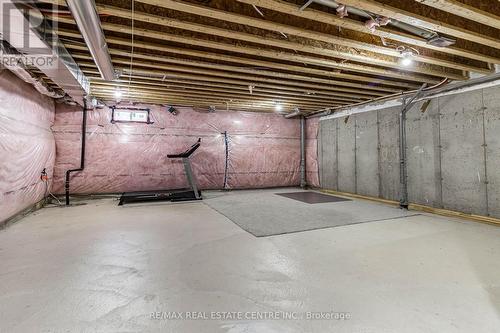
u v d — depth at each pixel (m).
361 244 2.94
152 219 4.11
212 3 2.25
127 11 2.26
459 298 1.82
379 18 2.39
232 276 2.15
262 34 2.82
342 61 3.60
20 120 3.82
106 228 3.58
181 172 6.94
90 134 6.09
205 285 2.00
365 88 4.75
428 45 2.87
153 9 2.37
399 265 2.37
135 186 6.48
